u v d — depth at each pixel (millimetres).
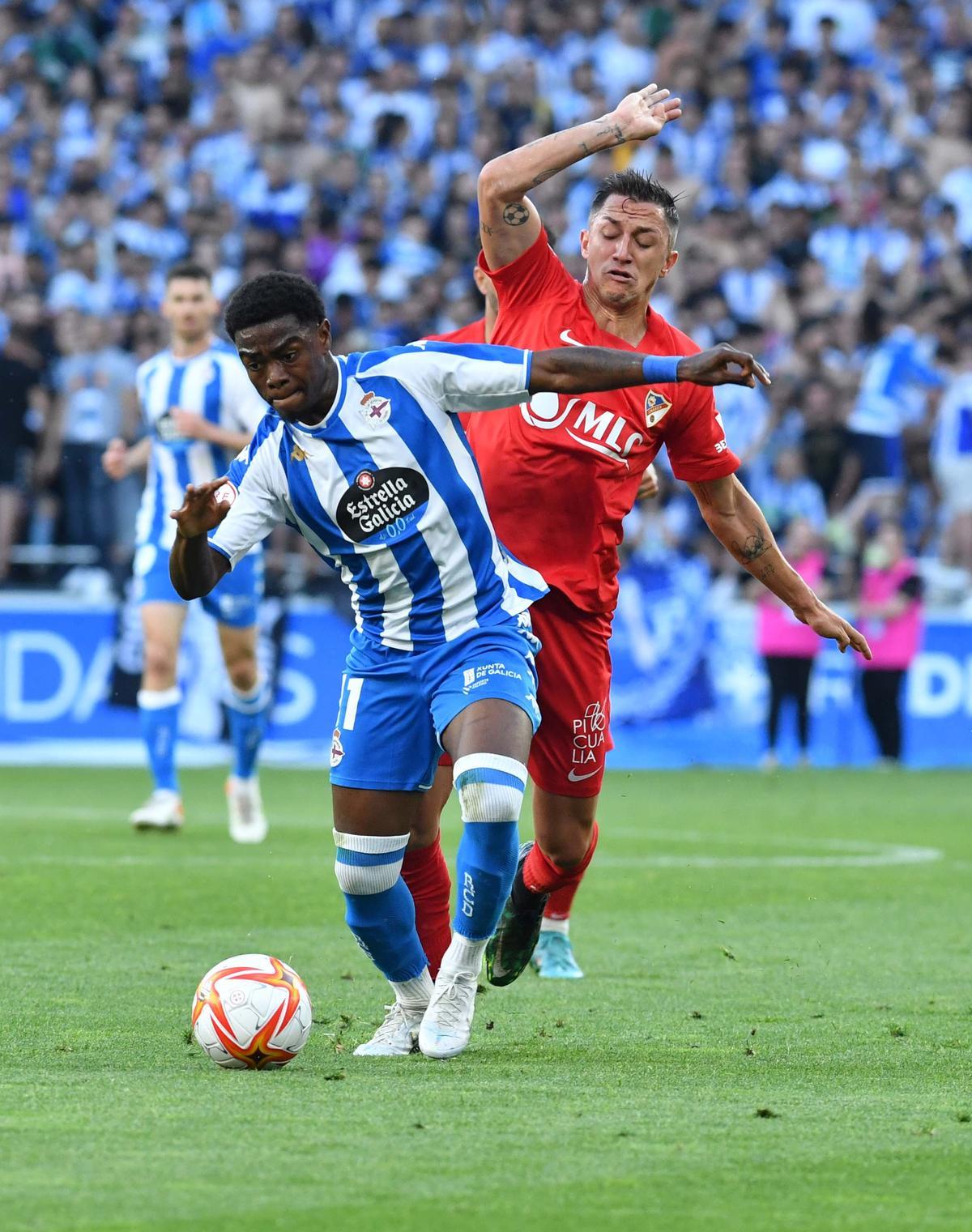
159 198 68062
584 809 19375
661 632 58938
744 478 62781
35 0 75688
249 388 35312
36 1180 11336
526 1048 16609
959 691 61125
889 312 67938
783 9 81062
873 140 76812
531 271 19484
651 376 15539
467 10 78938
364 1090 14375
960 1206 11094
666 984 20766
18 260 65625
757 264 68688
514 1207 10875
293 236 69500
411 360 16016
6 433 57594
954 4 82625
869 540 62094
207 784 49906
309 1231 10312
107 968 21141
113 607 55812
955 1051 16625
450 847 35219
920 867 33281
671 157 71500
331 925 25078
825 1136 12906
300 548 56750
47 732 55219
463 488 16125
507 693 15875
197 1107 13586
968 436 65125
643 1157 12188
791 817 42969
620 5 79500
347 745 16328
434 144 73438
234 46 76375
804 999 19719
